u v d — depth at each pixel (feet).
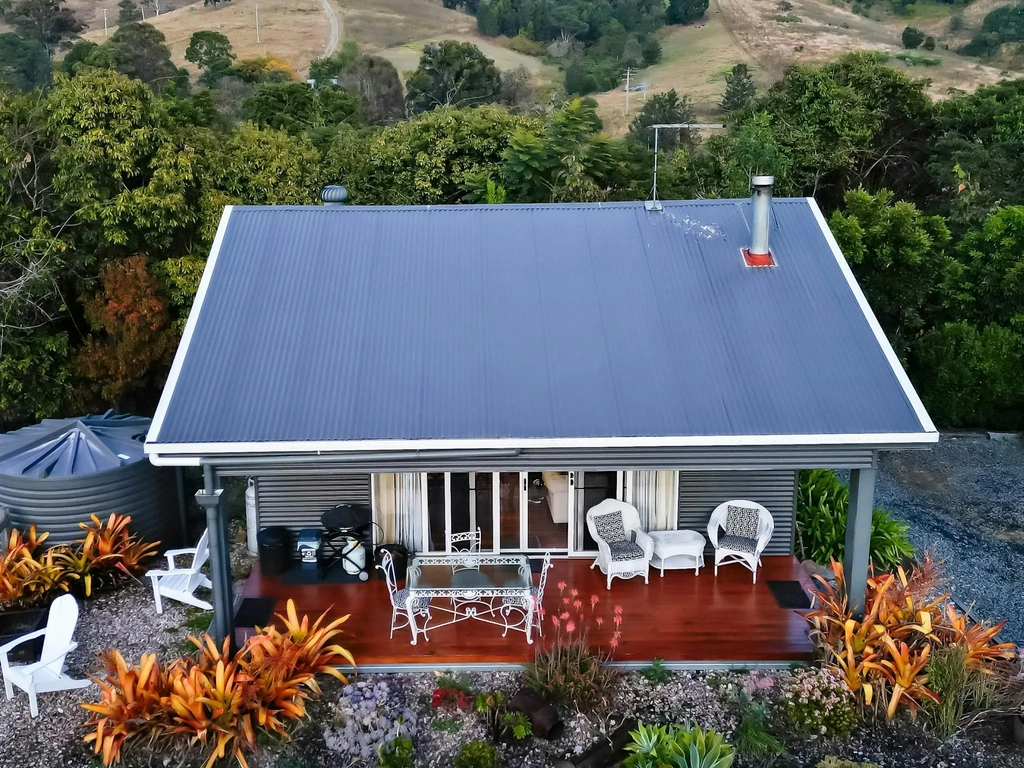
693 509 34.94
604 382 28.68
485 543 34.68
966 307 65.62
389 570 31.58
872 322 31.24
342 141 78.38
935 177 83.97
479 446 26.30
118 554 34.14
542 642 28.81
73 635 30.37
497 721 25.00
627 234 35.99
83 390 52.54
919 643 27.48
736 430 26.66
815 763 24.03
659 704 25.98
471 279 33.47
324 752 24.29
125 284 49.67
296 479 33.91
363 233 35.76
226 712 23.75
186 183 52.47
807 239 35.60
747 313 31.81
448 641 28.96
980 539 43.80
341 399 27.71
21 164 50.80
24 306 50.39
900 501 49.21
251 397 27.58
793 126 79.61
